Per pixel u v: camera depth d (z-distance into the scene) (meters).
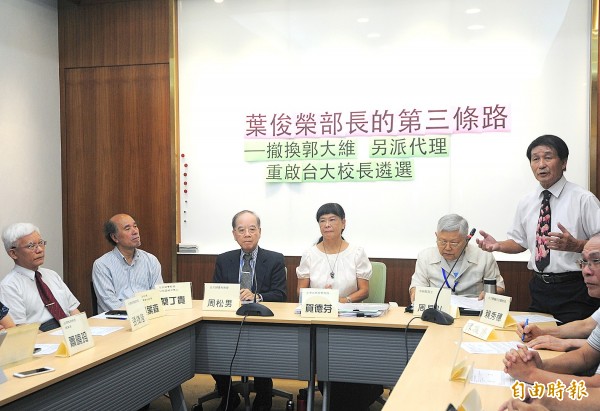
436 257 3.23
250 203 4.27
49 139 4.41
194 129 4.35
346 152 4.11
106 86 4.44
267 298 3.28
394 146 4.03
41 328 2.88
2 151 3.97
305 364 2.72
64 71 4.51
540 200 3.00
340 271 3.35
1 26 3.96
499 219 3.87
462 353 2.10
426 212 3.99
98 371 2.14
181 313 2.89
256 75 4.25
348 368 2.69
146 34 4.36
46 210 4.37
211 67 4.32
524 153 3.83
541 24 3.78
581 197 2.88
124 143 4.41
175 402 2.78
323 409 2.76
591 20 3.68
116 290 3.36
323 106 4.14
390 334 2.63
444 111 3.95
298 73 4.18
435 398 1.64
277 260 3.39
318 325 2.72
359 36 4.07
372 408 3.48
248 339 2.79
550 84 3.78
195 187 4.35
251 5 4.25
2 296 2.80
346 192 4.11
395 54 4.02
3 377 1.82
